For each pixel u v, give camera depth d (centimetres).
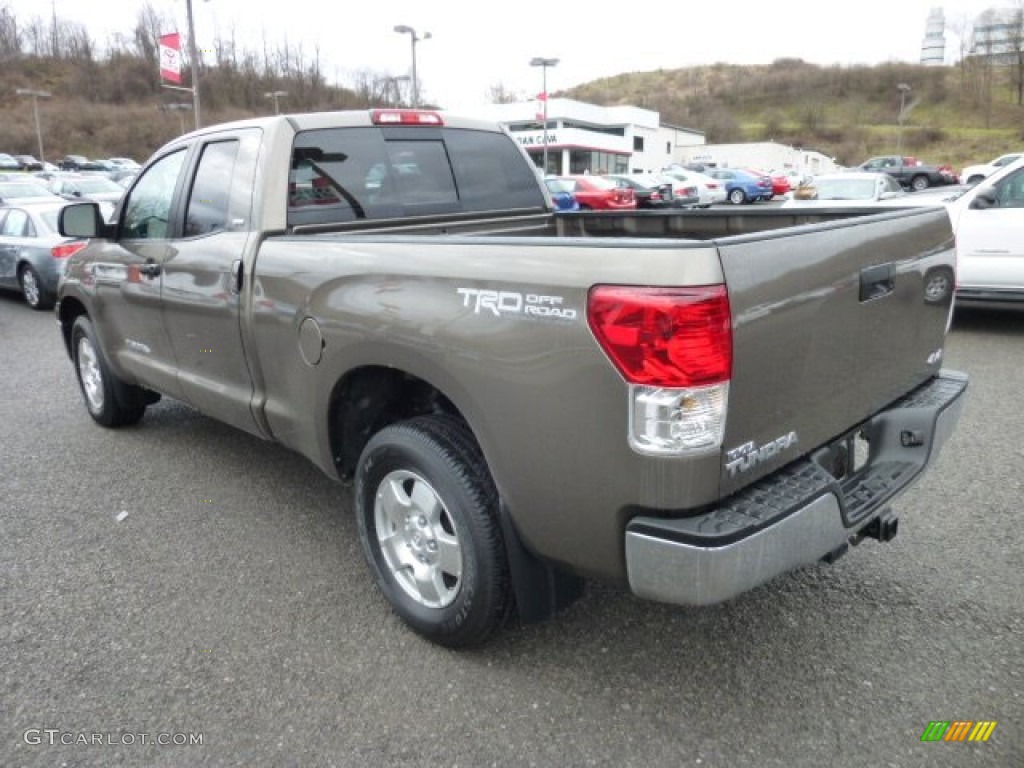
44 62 10800
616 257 212
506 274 235
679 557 211
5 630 311
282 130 350
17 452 509
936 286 308
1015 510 387
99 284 482
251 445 513
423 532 291
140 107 9512
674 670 279
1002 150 7769
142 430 547
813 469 243
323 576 349
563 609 296
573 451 225
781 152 7156
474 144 433
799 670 277
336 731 254
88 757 245
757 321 215
